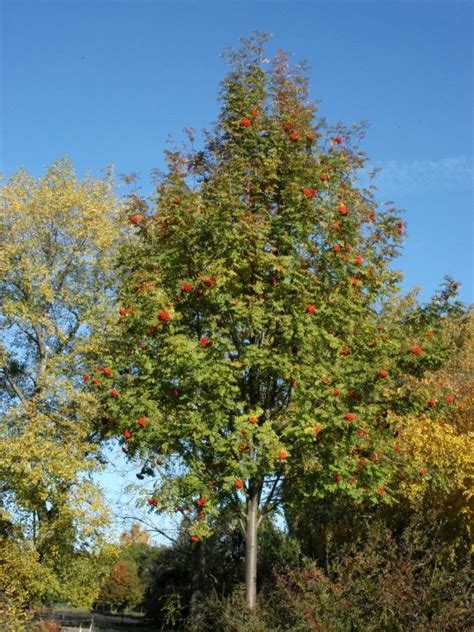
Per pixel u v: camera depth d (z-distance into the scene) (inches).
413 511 578.9
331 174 443.8
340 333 430.3
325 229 426.0
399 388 457.1
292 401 426.3
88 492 742.5
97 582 808.3
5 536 773.9
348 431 406.3
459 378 711.1
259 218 414.0
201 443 402.3
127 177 475.8
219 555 826.8
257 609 385.4
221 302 396.2
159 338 410.9
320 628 321.1
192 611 647.8
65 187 860.0
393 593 326.6
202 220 413.7
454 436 559.2
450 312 494.6
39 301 836.6
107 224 830.5
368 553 371.2
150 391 410.3
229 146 447.2
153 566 1390.3
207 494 384.8
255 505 433.4
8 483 762.2
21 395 860.0
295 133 436.1
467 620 314.3
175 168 457.1
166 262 423.8
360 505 599.2
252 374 435.2
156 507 409.7
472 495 550.9
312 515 652.1
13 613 565.0
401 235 459.2
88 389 791.1
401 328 471.8
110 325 768.9
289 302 402.9
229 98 459.8
